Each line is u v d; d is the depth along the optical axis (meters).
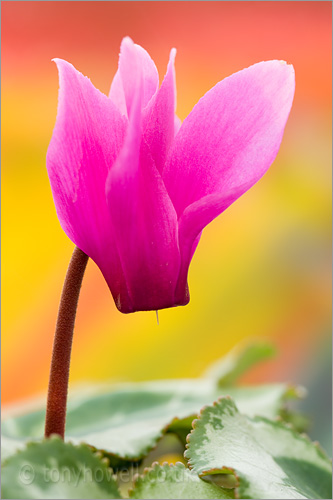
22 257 0.39
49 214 0.40
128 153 0.16
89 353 0.39
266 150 0.16
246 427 0.18
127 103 0.16
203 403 0.23
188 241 0.16
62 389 0.17
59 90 0.16
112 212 0.16
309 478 0.18
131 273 0.16
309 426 0.23
